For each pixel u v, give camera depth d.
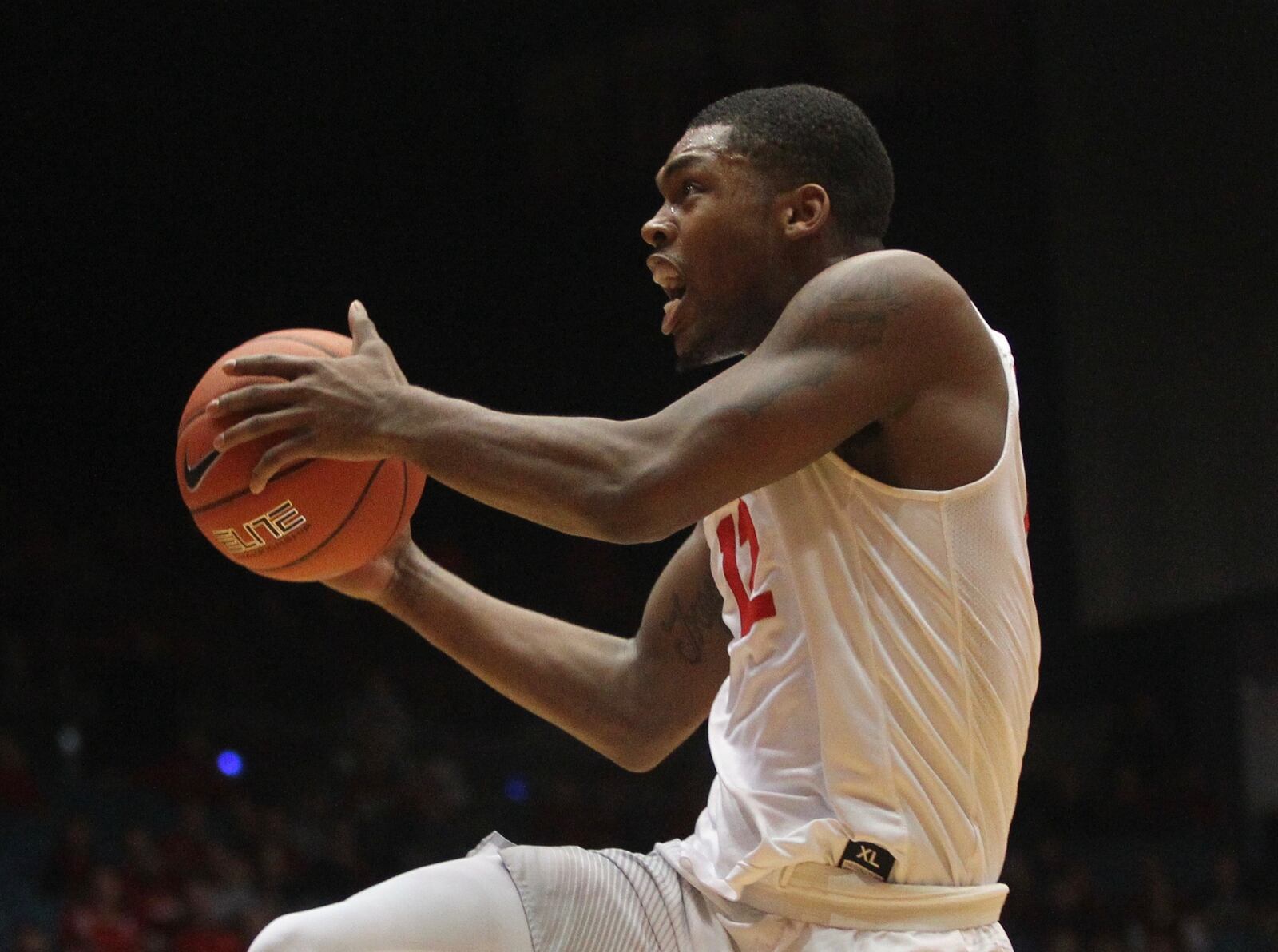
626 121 12.54
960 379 1.73
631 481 1.64
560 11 12.54
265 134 12.48
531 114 12.93
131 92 11.98
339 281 12.92
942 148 11.88
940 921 1.70
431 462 1.71
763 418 1.63
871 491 1.72
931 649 1.70
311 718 11.06
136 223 12.52
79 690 9.77
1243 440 9.72
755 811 1.74
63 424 12.75
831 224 1.84
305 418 1.76
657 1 12.39
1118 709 12.97
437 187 13.03
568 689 2.14
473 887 1.79
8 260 12.32
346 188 12.84
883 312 1.67
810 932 1.71
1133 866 11.35
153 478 12.78
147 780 9.46
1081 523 10.30
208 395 1.90
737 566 1.86
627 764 2.16
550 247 13.12
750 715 1.81
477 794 10.84
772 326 1.86
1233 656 12.75
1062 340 10.41
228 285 12.77
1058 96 10.45
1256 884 11.05
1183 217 9.95
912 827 1.70
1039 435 12.09
